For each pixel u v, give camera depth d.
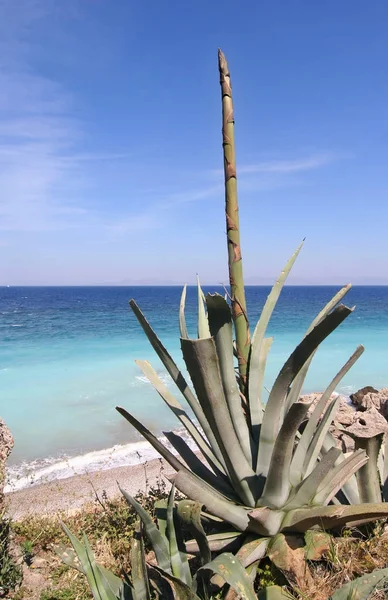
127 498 2.76
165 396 3.62
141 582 2.71
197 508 2.73
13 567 3.83
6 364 24.17
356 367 21.55
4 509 4.46
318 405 3.38
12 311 69.06
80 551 2.73
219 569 2.42
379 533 3.19
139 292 188.88
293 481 3.25
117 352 27.86
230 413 3.30
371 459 3.42
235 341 3.56
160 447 3.13
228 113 3.30
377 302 91.69
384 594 2.62
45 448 11.79
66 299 115.00
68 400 16.50
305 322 48.09
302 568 2.81
